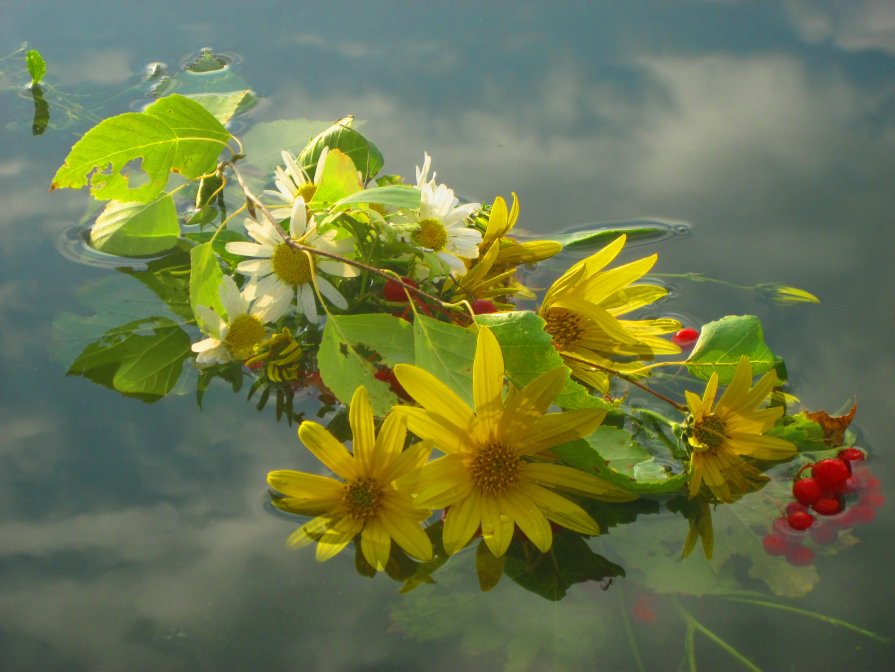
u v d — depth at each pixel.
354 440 0.76
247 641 0.73
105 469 0.80
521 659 0.73
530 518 0.76
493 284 0.89
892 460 0.80
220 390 0.84
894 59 1.08
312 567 0.76
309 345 0.87
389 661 0.73
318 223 0.86
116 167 0.89
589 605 0.74
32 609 0.75
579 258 0.93
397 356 0.83
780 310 0.88
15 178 0.98
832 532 0.77
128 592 0.75
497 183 0.96
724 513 0.78
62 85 1.06
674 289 0.90
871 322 0.87
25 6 1.21
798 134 1.01
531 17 1.16
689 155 0.99
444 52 1.09
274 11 1.18
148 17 1.18
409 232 0.86
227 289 0.85
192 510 0.78
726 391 0.79
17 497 0.79
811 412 0.81
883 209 0.95
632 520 0.78
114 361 0.86
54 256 0.92
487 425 0.77
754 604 0.74
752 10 1.17
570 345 0.86
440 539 0.77
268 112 1.02
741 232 0.93
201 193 0.94
